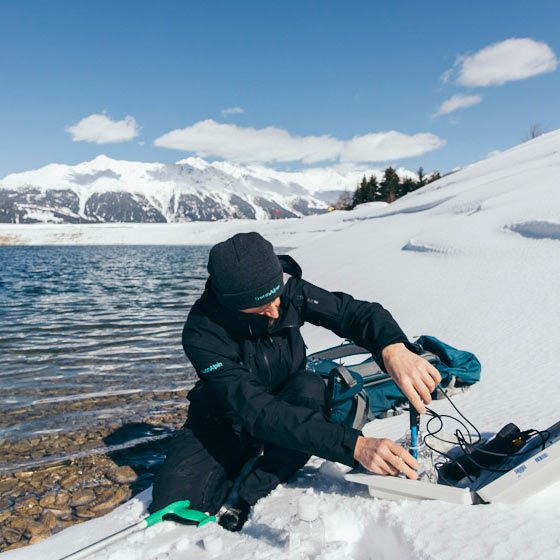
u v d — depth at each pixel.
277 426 1.79
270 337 2.11
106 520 2.25
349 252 17.58
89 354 6.63
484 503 1.58
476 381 3.52
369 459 1.69
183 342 2.01
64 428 3.84
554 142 37.50
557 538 1.32
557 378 3.42
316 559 1.47
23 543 2.31
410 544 1.44
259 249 1.77
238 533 1.79
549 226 9.75
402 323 6.64
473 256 10.05
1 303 12.41
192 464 2.13
